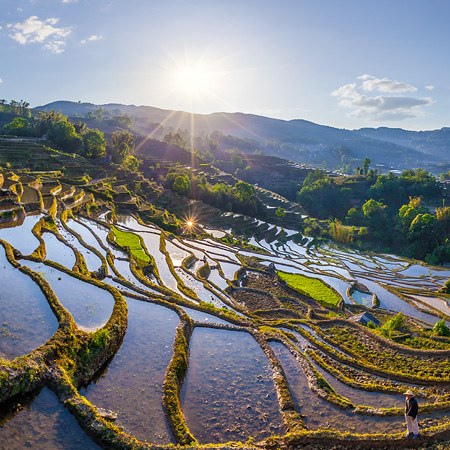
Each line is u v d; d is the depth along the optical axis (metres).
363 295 63.38
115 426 16.72
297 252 96.19
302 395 22.73
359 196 164.50
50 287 28.92
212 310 34.16
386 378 27.22
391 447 18.25
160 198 105.75
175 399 20.22
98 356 22.56
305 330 35.09
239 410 20.84
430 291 69.19
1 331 22.08
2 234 43.81
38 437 15.79
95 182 88.12
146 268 48.06
